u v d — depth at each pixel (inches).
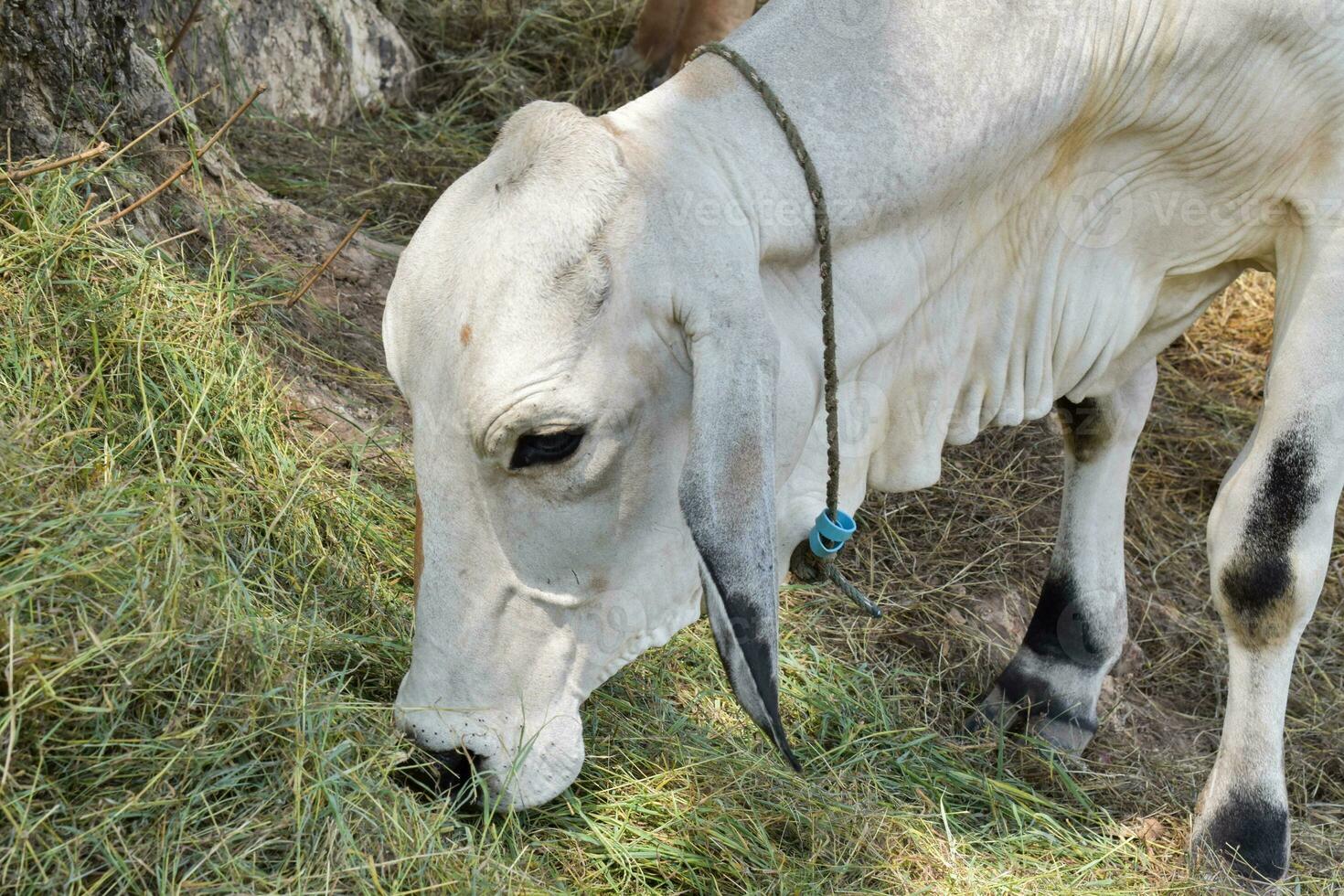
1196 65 106.3
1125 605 139.8
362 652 110.3
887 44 97.3
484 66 216.7
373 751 96.9
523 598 94.4
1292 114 107.9
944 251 104.3
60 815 83.8
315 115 194.9
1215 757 143.9
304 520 117.0
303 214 158.4
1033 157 106.3
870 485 114.3
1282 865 120.6
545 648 96.6
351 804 91.6
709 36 205.5
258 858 87.8
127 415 114.1
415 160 192.9
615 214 87.2
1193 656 159.5
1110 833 126.6
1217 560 118.5
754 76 94.9
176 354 118.5
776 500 100.7
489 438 87.4
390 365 92.1
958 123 99.0
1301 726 148.7
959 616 150.8
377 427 132.8
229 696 92.0
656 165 89.7
